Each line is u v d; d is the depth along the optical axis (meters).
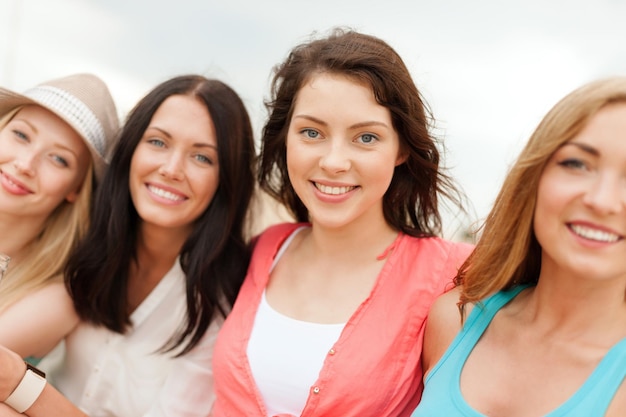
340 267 2.18
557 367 1.61
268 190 2.51
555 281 1.64
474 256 1.85
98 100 2.60
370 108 2.00
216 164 2.39
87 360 2.49
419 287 2.06
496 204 1.73
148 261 2.56
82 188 2.57
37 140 2.44
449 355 1.77
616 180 1.48
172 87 2.37
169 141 2.34
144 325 2.49
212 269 2.43
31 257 2.54
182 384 2.42
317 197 2.06
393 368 1.96
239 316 2.19
